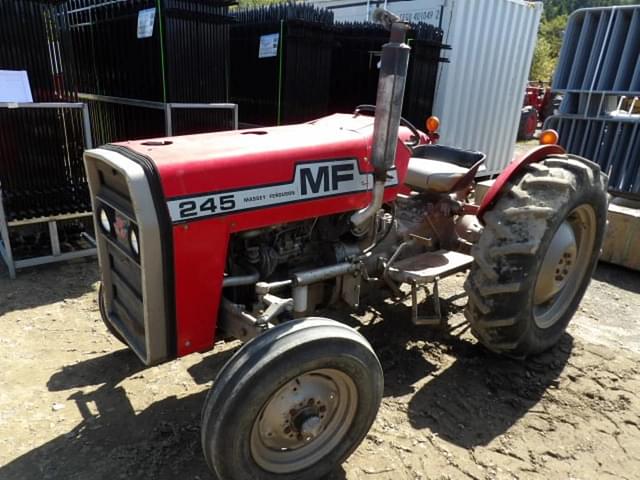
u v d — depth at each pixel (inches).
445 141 269.4
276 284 92.4
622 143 213.2
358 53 254.1
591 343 137.1
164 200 76.5
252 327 83.7
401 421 102.5
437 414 105.1
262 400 72.6
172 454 91.4
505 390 114.2
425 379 116.3
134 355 120.0
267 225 89.0
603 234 133.1
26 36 154.8
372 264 119.4
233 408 70.8
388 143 82.0
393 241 124.3
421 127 251.6
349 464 91.1
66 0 161.2
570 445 98.8
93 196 92.9
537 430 102.4
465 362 123.3
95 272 167.5
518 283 106.5
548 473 91.7
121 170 75.4
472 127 283.4
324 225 103.3
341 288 108.2
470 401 109.7
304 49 220.7
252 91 241.8
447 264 122.2
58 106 159.5
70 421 98.3
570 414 107.7
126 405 103.3
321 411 82.8
